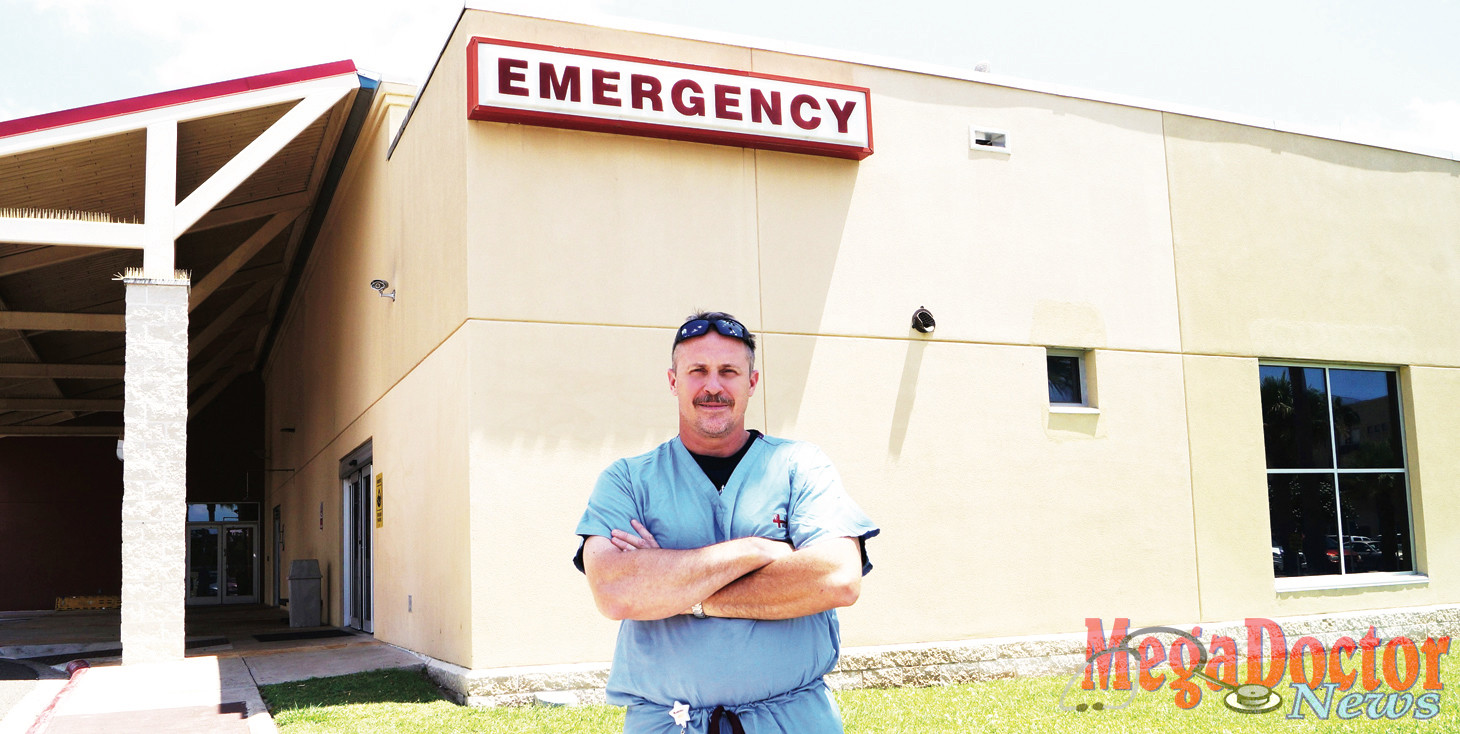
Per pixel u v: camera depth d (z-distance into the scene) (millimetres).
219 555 29000
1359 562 11000
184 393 9602
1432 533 11273
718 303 8633
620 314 8344
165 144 9891
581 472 8047
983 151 9773
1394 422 11570
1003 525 9297
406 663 9156
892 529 8898
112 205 12469
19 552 26703
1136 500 9867
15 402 23375
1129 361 10078
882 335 9125
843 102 9070
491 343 7938
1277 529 10641
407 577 10258
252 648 11688
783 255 8906
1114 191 10289
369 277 12844
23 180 10852
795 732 2426
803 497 2535
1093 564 9586
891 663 8578
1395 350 11500
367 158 13102
